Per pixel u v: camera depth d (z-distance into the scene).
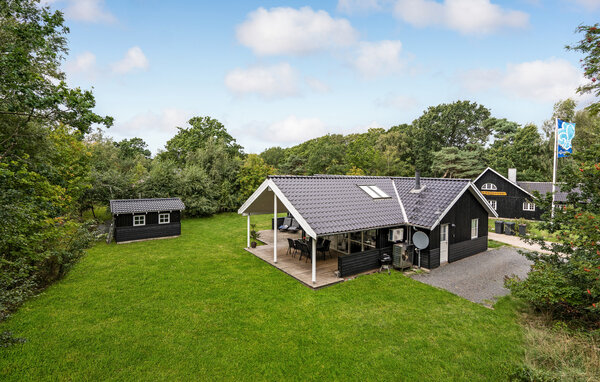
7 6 7.18
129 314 7.58
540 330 6.62
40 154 9.45
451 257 12.56
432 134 48.16
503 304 8.25
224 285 9.67
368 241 12.45
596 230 5.55
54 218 9.73
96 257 13.14
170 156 42.06
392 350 6.05
